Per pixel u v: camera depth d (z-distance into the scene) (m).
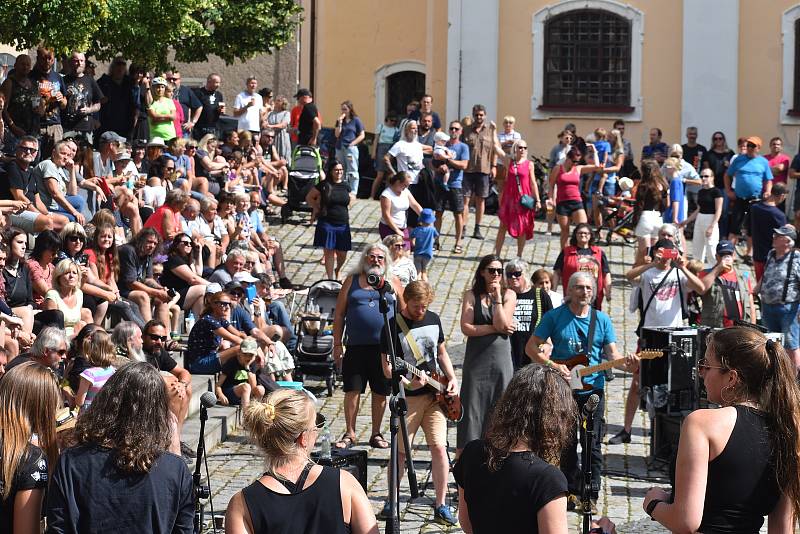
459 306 22.75
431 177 25.81
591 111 35.28
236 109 31.19
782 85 34.38
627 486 13.74
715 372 6.48
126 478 6.45
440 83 38.06
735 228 26.92
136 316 16.59
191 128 28.03
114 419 6.51
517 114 35.72
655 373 14.45
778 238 18.05
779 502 6.30
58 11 19.45
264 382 16.34
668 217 25.86
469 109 35.91
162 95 25.06
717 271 16.88
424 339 12.37
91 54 25.67
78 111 22.03
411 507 12.59
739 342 6.41
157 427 6.56
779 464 6.23
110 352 12.23
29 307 14.43
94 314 16.12
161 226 19.11
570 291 13.13
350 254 26.00
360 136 31.41
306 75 40.41
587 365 12.95
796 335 18.00
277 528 6.23
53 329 11.80
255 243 22.98
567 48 35.41
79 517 6.41
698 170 30.72
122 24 22.44
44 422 6.88
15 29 19.45
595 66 35.34
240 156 27.66
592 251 18.34
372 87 40.59
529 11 35.50
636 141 35.19
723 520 6.25
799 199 28.67
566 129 30.23
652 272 16.73
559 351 13.08
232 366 16.00
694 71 34.72
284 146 32.16
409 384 12.21
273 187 29.48
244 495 6.29
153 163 22.56
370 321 14.23
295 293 22.16
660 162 30.92
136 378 6.59
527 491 6.21
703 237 25.48
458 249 26.52
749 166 26.67
